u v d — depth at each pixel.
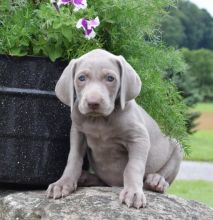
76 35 1.32
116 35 1.38
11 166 1.29
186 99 6.33
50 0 1.35
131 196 1.14
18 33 1.31
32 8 1.39
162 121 1.37
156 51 1.43
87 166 1.36
